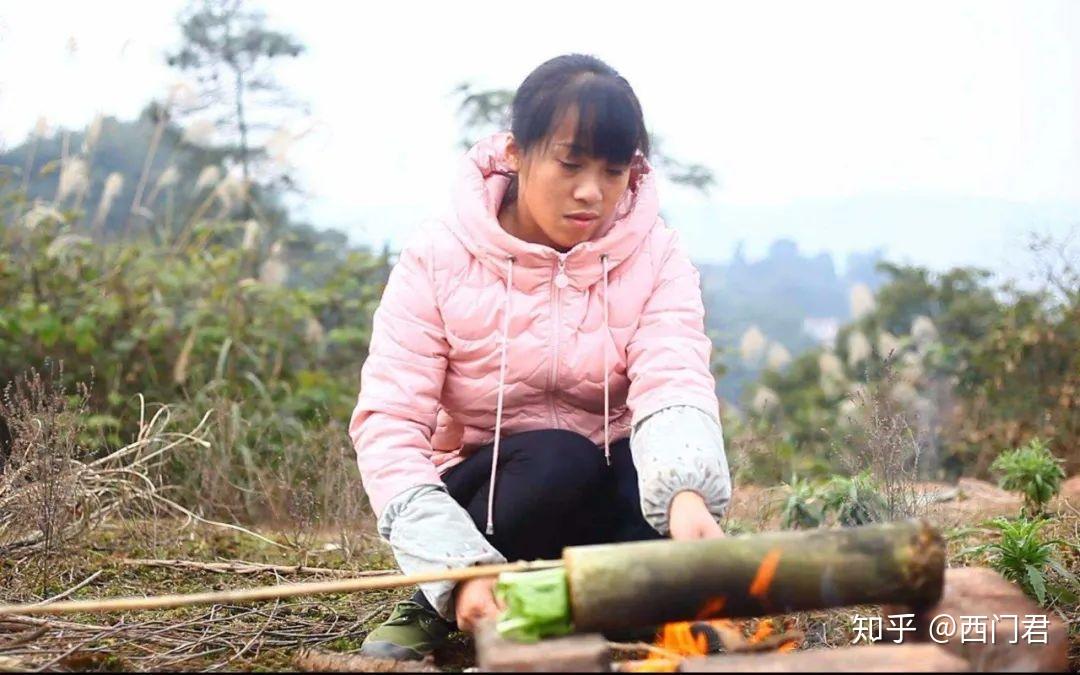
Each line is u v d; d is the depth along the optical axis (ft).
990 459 20.70
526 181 8.98
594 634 6.88
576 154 8.69
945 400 22.22
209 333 19.99
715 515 8.45
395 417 9.09
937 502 13.93
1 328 19.16
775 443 19.16
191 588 12.07
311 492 15.30
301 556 13.96
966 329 24.82
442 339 9.37
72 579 12.14
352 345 22.68
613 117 8.58
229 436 17.02
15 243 20.92
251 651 9.41
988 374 22.30
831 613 10.26
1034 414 21.06
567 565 6.85
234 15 27.96
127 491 14.64
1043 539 13.07
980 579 7.59
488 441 9.73
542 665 6.51
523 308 9.26
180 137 26.89
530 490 9.13
